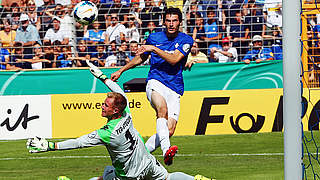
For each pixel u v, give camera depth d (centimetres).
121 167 1828
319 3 3719
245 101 3672
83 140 1762
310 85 3750
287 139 1775
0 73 4031
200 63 3894
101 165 2950
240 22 4225
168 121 2394
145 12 4350
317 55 3778
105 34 4366
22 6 4556
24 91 4031
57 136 3825
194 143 3475
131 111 3756
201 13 4231
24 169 2892
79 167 2906
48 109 3838
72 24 4397
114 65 4297
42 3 4562
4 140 3859
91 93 3853
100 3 4303
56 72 4009
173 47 2405
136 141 1820
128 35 4338
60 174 2722
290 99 1770
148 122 3741
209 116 3706
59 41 4394
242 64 3875
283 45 1773
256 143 3397
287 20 1761
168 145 2125
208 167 2772
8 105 3856
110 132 1761
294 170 1769
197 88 3906
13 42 4422
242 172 2606
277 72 3859
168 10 2388
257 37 4159
